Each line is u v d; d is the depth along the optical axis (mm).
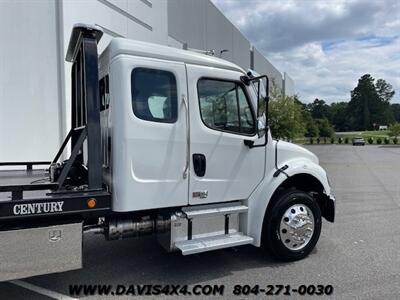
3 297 3844
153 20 13688
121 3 11320
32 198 3340
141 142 3871
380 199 9914
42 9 8484
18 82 8070
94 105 3705
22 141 8141
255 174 4609
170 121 4039
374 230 6535
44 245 3389
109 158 3965
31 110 8297
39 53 8430
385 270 4551
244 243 4383
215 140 4297
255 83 4637
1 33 7777
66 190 3648
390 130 82188
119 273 4469
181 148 4094
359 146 63312
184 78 4117
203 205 4391
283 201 4711
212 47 24969
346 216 7742
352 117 134250
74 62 5035
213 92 4320
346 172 17734
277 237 4680
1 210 3186
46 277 4352
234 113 4465
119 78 3797
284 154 4871
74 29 3830
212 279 4277
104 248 5398
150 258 4984
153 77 3959
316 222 4961
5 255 3250
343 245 5578
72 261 3504
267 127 4520
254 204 4586
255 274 4418
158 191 3975
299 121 26344
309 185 5340
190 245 4121
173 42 18766
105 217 4215
